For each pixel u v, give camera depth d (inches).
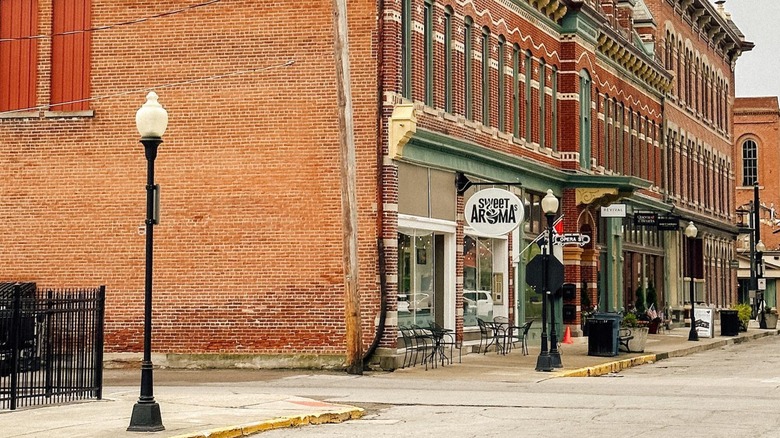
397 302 1072.8
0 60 1143.0
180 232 1088.2
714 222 2524.6
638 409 749.3
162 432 620.4
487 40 1310.3
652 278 2076.8
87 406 746.8
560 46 1572.3
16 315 764.6
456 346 1200.8
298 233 1065.5
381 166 1050.7
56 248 1117.1
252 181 1075.3
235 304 1074.1
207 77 1089.4
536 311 1485.0
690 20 2409.0
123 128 1108.5
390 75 1055.6
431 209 1154.0
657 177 2082.9
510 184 1208.8
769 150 3727.9
